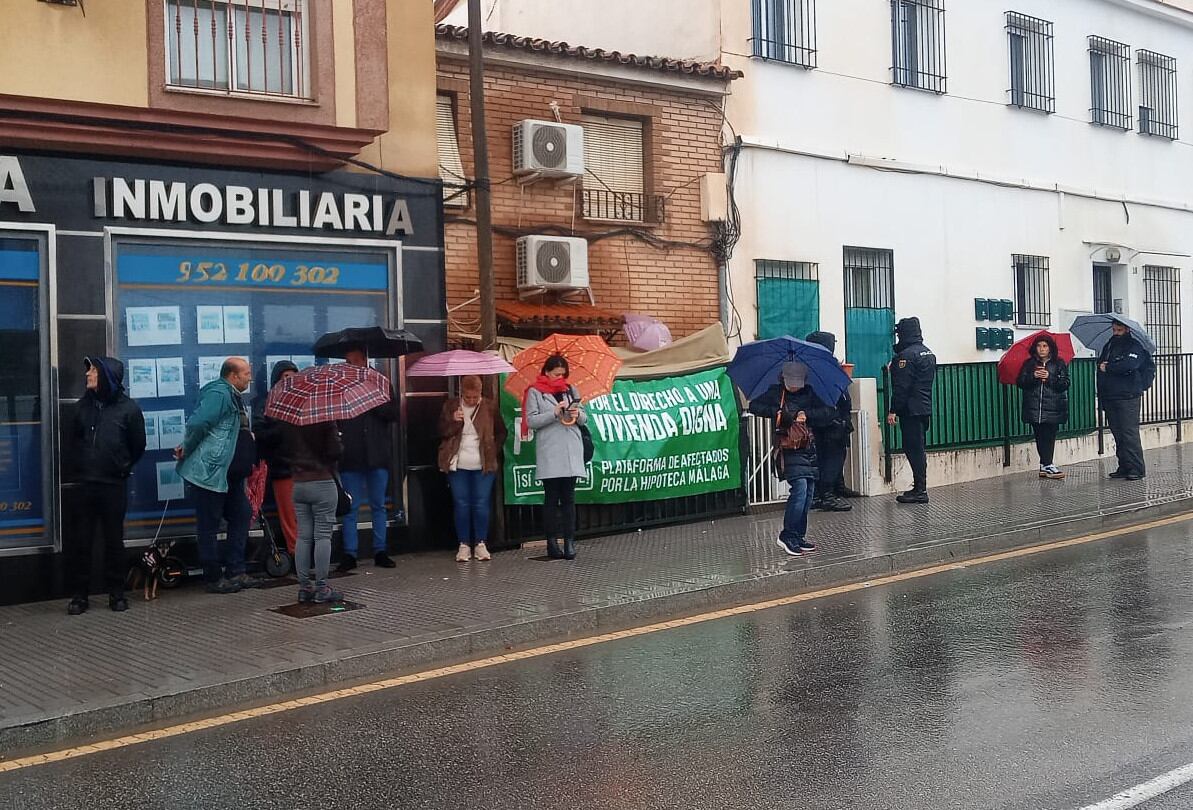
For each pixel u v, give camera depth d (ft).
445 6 63.93
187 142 31.22
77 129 29.68
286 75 33.01
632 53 50.57
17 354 29.60
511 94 42.06
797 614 27.86
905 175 54.34
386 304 35.19
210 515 30.07
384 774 17.52
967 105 57.52
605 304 44.01
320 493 28.02
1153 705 19.38
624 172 45.24
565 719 19.95
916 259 54.80
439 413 36.06
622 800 15.97
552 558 34.04
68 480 29.96
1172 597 27.84
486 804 16.06
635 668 23.32
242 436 30.50
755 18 48.96
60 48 29.25
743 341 47.65
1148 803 15.14
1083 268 63.41
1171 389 61.67
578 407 33.91
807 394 34.14
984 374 50.65
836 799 15.69
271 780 17.47
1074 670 21.70
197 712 21.49
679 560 33.40
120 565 28.60
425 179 35.68
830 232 51.11
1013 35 60.54
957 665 22.39
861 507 42.86
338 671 23.36
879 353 53.06
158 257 31.60
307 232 33.71
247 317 32.94
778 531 38.19
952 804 15.35
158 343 31.58
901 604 28.45
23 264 29.71
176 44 31.50
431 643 24.70
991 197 58.44
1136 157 67.00
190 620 27.14
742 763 17.28
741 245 47.75
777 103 49.39
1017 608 27.40
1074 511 39.83
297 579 29.68
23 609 28.73
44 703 20.77
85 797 17.04
